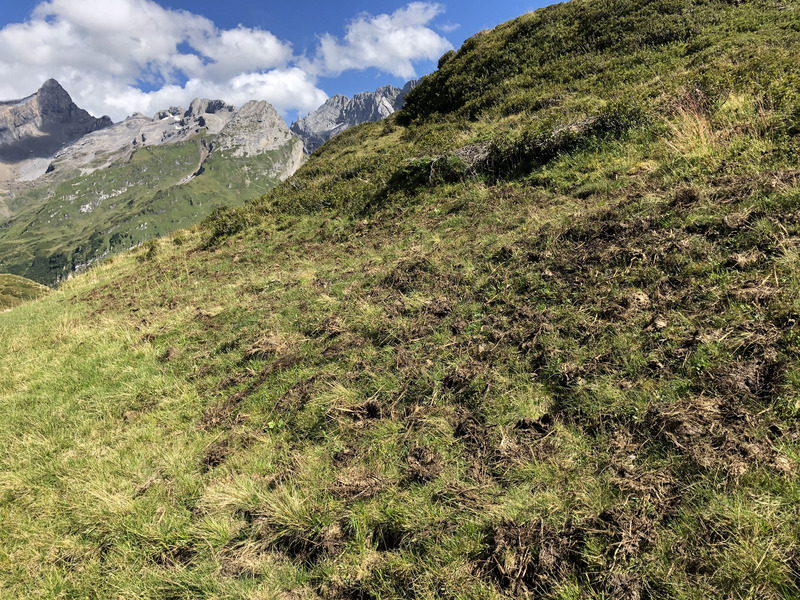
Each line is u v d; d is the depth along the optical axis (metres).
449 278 5.92
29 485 4.47
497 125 12.95
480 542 2.56
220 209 19.80
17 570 3.52
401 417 3.88
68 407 5.96
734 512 2.11
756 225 3.93
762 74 7.62
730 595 1.86
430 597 2.35
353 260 8.63
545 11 20.27
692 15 13.97
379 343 5.12
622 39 14.79
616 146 8.07
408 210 10.23
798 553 1.89
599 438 2.93
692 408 2.75
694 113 7.16
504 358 4.02
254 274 10.24
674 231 4.44
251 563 2.96
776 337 2.92
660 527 2.27
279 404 4.70
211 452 4.27
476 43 22.20
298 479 3.53
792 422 2.45
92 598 3.15
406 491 3.07
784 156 4.98
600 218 5.45
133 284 12.76
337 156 20.25
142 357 7.07
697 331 3.28
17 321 11.60
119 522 3.64
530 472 2.87
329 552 2.84
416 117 21.11
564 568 2.28
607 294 4.16
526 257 5.46
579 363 3.56
